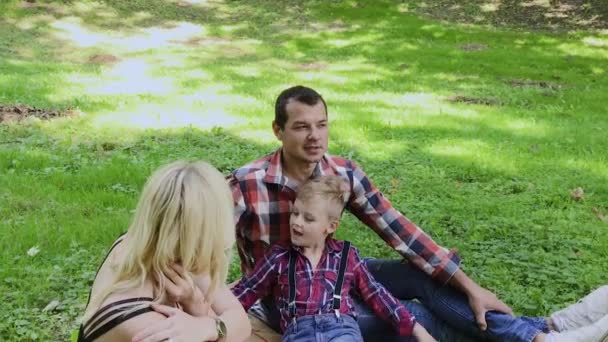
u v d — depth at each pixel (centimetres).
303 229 334
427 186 766
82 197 680
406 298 382
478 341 361
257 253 357
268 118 1078
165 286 240
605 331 325
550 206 721
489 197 739
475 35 2056
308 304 332
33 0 2127
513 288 493
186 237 235
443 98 1323
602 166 872
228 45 1930
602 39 2030
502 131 1059
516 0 2455
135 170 770
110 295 237
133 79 1395
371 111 1165
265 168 355
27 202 652
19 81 1267
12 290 472
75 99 1131
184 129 983
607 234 625
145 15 2206
